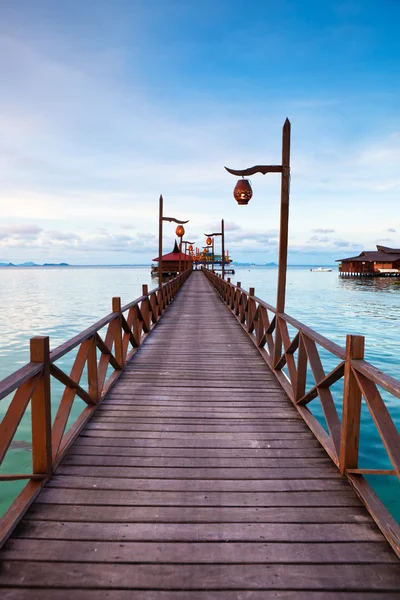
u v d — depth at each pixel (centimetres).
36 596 166
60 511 224
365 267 6894
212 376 508
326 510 229
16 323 1518
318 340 305
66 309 2027
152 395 434
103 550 193
